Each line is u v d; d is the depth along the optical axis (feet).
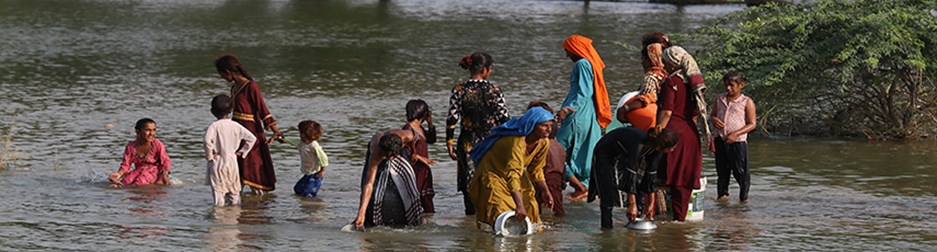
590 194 63.98
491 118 63.57
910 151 88.33
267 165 70.08
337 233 58.23
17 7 232.53
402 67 145.28
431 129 65.77
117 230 57.98
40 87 122.72
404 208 60.03
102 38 178.29
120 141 89.97
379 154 59.47
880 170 79.97
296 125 99.60
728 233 59.00
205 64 146.41
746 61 93.35
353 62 150.30
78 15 219.00
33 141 88.99
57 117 101.81
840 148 89.35
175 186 72.69
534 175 59.72
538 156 58.95
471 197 59.62
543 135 57.67
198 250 53.62
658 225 60.95
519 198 57.47
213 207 65.92
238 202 67.10
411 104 64.39
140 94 118.62
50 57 151.53
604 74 138.92
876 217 63.77
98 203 65.98
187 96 117.80
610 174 59.21
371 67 145.07
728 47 93.50
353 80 132.16
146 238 56.13
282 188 72.64
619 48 170.50
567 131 67.87
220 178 66.23
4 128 94.89
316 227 60.03
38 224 59.00
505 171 58.23
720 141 68.80
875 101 97.14
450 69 143.84
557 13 234.38
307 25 207.41
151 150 73.41
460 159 63.98
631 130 58.80
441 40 181.27
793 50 93.20
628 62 151.94
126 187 71.72
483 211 58.80
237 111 69.46
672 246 55.83
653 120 63.46
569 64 150.00
